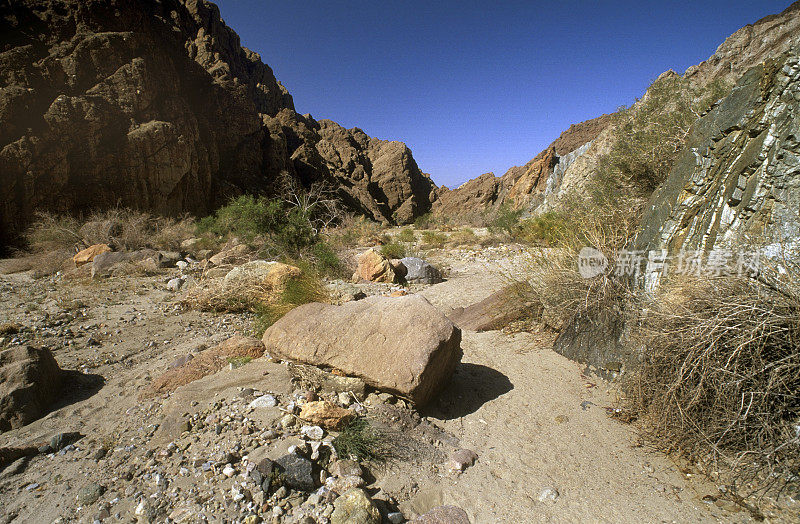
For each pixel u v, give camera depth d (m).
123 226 15.40
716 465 2.84
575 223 6.24
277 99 77.25
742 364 2.70
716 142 3.98
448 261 13.16
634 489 2.78
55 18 23.28
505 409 3.79
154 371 4.61
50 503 2.72
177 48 31.83
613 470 2.96
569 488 2.83
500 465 3.09
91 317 6.91
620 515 2.58
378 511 2.54
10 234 17.73
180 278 9.45
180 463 2.98
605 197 7.25
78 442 3.38
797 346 2.54
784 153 3.24
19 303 7.70
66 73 22.11
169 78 27.58
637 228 4.85
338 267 11.04
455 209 82.19
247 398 3.64
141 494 2.74
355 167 81.44
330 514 2.51
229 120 35.97
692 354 2.83
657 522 2.51
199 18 54.59
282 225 12.80
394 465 3.04
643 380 3.29
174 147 24.73
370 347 3.74
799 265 2.73
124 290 8.77
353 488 2.67
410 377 3.43
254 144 38.12
